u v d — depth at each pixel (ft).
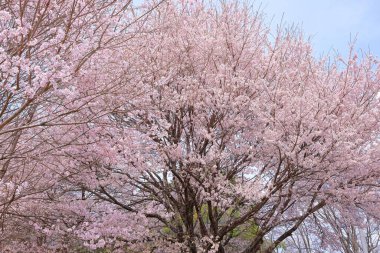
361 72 28.96
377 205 29.68
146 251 33.45
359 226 33.30
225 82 28.45
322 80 31.32
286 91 28.09
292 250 55.77
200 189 28.73
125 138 23.72
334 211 40.78
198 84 28.66
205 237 27.55
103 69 23.11
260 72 31.65
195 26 32.78
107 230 24.61
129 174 26.73
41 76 14.82
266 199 26.68
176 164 29.50
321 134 26.13
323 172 27.53
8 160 20.56
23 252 31.53
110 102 23.40
